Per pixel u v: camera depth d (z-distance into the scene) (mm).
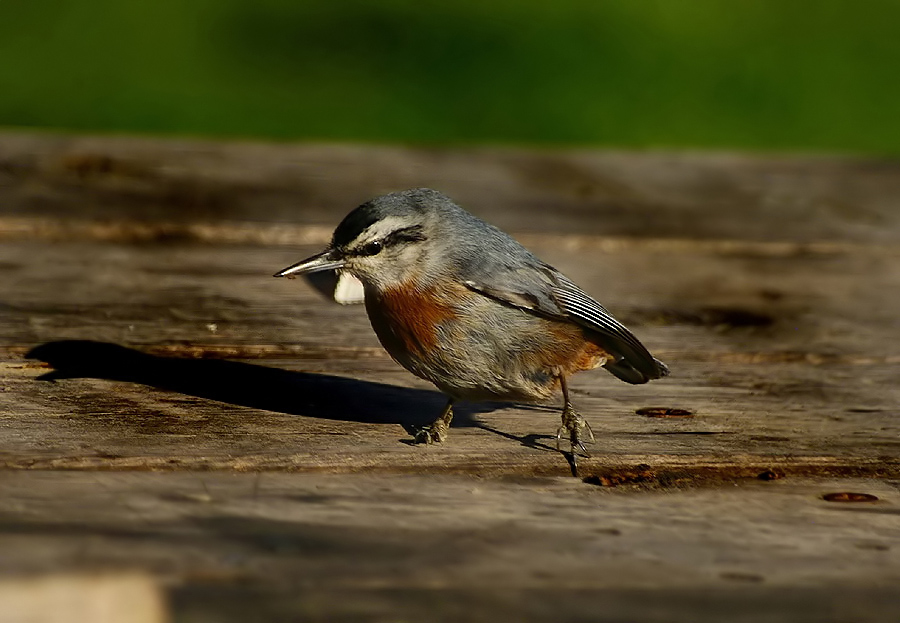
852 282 13016
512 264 9023
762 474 7668
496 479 7371
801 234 14586
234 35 31422
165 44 30625
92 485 6809
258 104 26781
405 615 5316
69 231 13258
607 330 8828
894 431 8609
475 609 5398
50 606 5270
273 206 14398
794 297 12406
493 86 27734
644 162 17656
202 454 7539
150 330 10531
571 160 17562
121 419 8289
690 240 14047
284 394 9164
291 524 6277
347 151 17281
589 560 5988
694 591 5672
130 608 5273
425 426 8508
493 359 8930
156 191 14734
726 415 8961
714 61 29109
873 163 18281
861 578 5879
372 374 9906
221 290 11820
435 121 25875
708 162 17844
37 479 6887
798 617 5453
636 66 28766
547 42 30453
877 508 6996
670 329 11281
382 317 9000
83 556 5703
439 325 8859
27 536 5922
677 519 6684
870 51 30062
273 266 12719
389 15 32844
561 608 5441
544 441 8227
